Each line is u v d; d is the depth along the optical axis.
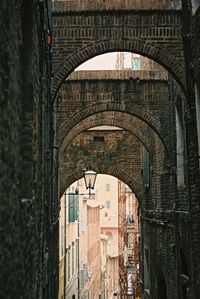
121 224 45.53
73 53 13.22
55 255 16.36
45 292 10.16
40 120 8.27
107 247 74.38
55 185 16.72
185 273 14.86
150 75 18.62
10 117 4.71
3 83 4.37
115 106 18.84
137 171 25.05
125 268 40.31
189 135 12.70
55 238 16.45
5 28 4.42
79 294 36.91
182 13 12.92
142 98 18.75
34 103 6.72
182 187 14.64
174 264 16.08
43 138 9.21
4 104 4.41
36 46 7.18
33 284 6.58
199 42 11.20
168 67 13.12
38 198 7.60
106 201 78.06
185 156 14.55
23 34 6.64
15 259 4.97
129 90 18.88
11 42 4.74
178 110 15.62
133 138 25.16
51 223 13.29
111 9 13.20
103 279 66.25
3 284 4.42
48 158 11.61
